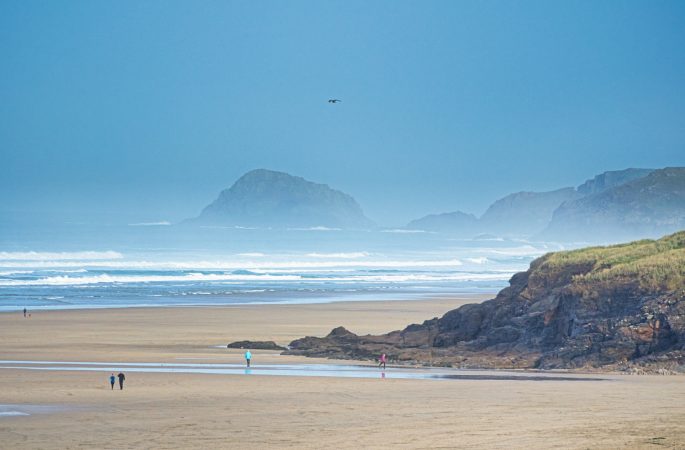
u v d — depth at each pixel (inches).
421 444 1813.5
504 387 2800.2
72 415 2284.7
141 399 2578.7
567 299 3804.1
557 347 3683.6
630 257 3991.1
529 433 1911.9
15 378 3115.2
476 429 1979.6
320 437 1924.2
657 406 2324.1
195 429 2054.6
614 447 1737.2
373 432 1972.2
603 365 3408.0
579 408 2289.6
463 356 3836.1
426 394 2635.3
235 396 2635.3
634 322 3491.6
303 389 2800.2
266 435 1961.1
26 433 2025.1
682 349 3351.4
